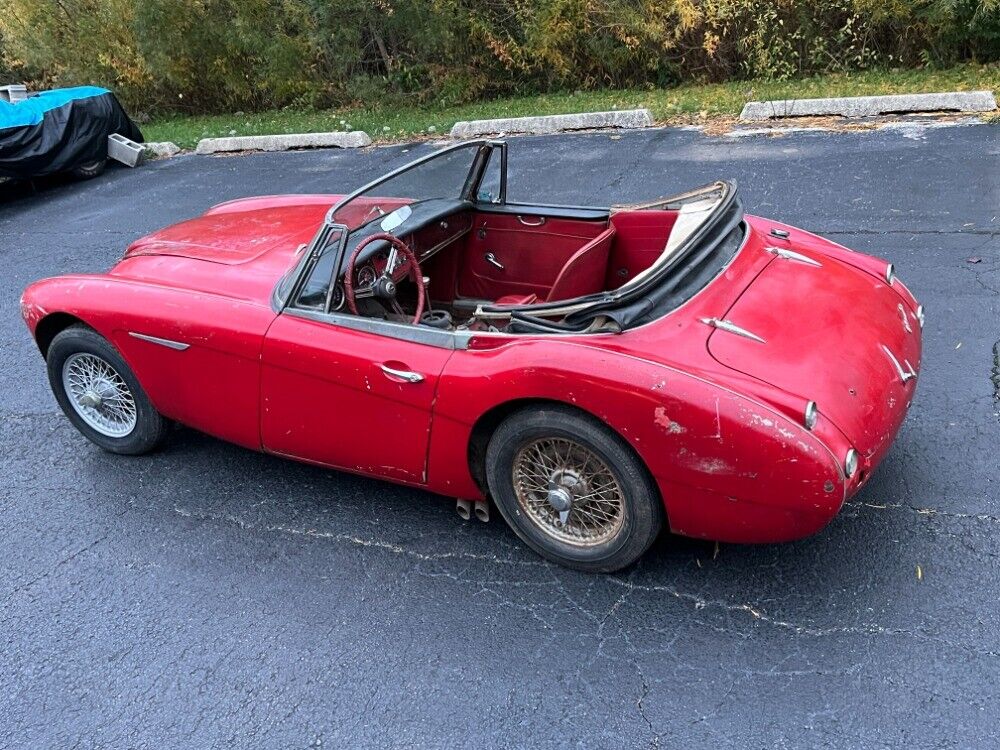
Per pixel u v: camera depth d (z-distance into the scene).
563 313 3.19
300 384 3.68
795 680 2.87
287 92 15.30
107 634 3.39
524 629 3.22
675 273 3.30
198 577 3.66
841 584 3.25
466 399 3.26
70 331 4.26
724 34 12.27
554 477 3.29
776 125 9.62
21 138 10.67
